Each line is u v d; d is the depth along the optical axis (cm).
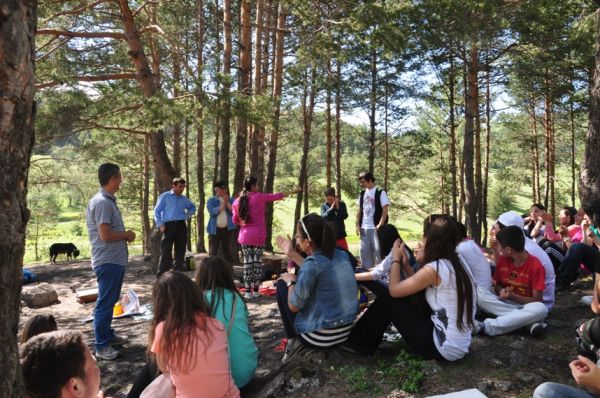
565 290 585
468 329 365
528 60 1512
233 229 954
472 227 1622
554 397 246
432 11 1112
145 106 870
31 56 151
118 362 484
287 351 417
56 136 1049
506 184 3150
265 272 848
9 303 150
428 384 339
